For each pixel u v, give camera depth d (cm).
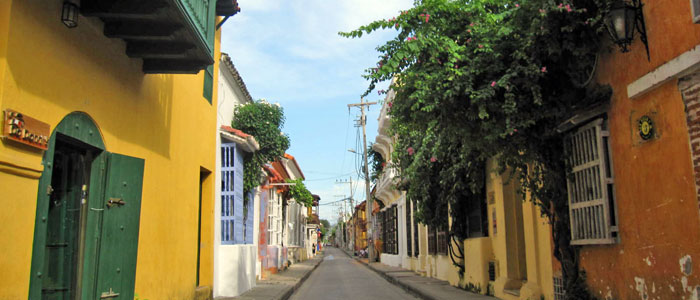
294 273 2353
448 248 1606
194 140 961
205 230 1110
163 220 786
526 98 705
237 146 1385
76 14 519
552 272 873
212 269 1120
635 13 587
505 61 711
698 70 503
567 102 724
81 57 548
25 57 454
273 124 1609
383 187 3134
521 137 759
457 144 1142
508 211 1173
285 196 2831
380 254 3994
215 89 1141
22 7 449
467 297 1223
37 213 479
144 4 540
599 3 611
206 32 667
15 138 434
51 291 566
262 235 1952
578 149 737
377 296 1476
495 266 1239
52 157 502
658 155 566
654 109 573
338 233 14700
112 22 593
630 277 625
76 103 539
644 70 587
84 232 586
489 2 739
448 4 717
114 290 613
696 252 507
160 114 777
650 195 582
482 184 1240
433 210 1605
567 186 764
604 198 664
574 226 746
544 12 634
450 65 682
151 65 699
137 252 680
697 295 505
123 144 651
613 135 658
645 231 593
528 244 1008
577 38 682
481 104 683
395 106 786
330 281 2108
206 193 1116
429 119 751
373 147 3119
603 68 680
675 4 530
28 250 462
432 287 1549
